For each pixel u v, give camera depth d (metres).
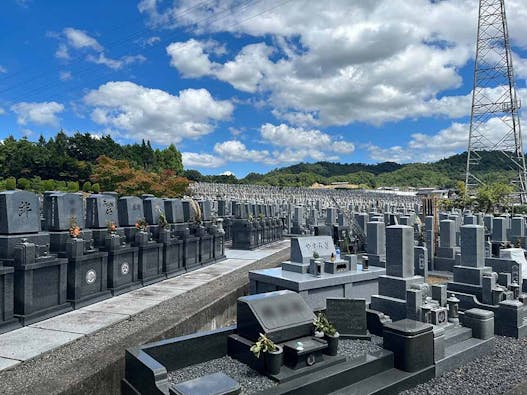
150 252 13.78
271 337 6.50
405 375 6.72
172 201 16.80
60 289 9.73
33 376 5.96
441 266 16.44
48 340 7.70
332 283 10.94
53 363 6.50
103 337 7.89
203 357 6.96
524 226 21.88
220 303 10.67
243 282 12.98
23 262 8.73
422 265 13.46
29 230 9.61
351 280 11.36
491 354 8.13
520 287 10.40
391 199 48.06
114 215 13.02
